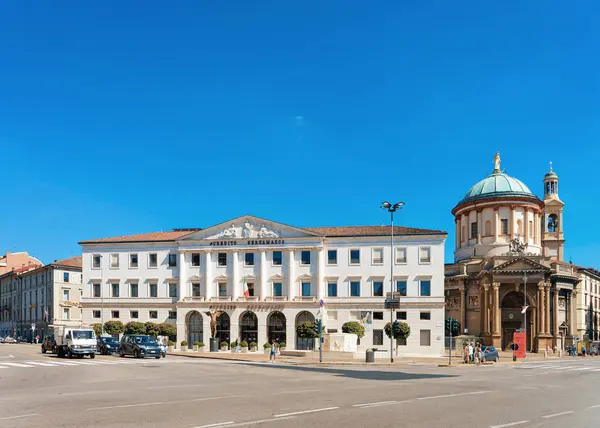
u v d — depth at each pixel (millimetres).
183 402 20531
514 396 24422
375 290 76938
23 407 19000
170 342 76062
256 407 19344
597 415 18906
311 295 77812
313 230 78062
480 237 101000
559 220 117688
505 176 104125
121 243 84812
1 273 137875
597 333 118000
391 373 39219
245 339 78938
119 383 28141
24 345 83875
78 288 111500
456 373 41062
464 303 95000
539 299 88500
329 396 22906
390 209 57406
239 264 80312
